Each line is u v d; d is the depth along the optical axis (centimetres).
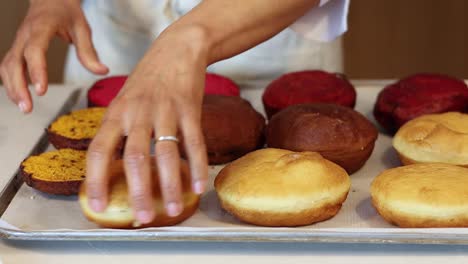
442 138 88
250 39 82
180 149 85
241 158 85
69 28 103
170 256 73
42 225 79
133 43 129
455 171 80
